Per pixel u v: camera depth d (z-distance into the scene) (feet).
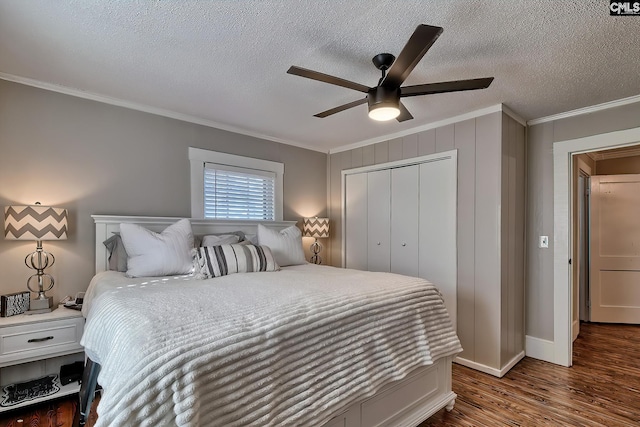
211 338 3.65
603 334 11.74
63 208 7.69
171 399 3.11
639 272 12.68
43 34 5.58
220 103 8.79
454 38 5.54
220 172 10.68
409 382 5.97
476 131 9.16
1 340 6.14
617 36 5.41
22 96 7.32
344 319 4.95
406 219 11.09
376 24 5.25
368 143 12.42
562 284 9.24
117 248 8.01
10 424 6.11
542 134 9.75
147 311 4.30
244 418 3.52
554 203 9.45
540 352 9.63
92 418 4.67
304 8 4.87
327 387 4.41
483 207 8.97
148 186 9.14
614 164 13.80
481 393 7.61
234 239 9.60
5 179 7.13
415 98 8.23
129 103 8.72
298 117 9.87
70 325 6.85
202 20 5.19
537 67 6.53
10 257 7.20
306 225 12.81
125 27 5.38
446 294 9.81
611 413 6.75
